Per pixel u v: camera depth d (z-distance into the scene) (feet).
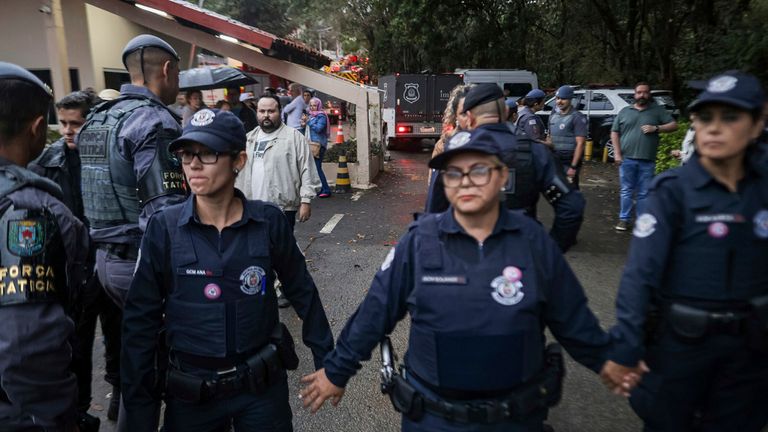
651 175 22.70
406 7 67.21
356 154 35.68
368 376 11.88
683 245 6.74
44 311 4.79
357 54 111.34
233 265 6.27
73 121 9.74
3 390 4.58
